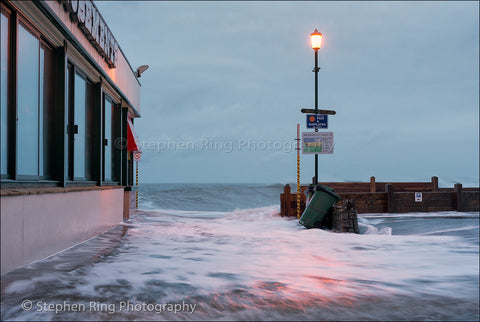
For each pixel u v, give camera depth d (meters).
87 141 9.86
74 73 8.43
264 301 4.64
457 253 8.39
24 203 5.52
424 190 21.94
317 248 8.91
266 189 51.53
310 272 6.30
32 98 6.47
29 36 6.34
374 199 19.09
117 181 13.80
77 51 8.30
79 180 8.84
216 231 11.79
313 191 13.83
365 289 5.29
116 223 11.96
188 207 36.91
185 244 8.84
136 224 12.80
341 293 5.06
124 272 5.81
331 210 13.37
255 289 5.13
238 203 42.38
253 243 9.36
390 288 5.38
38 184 6.50
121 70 13.02
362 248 9.02
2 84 5.46
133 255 7.21
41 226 6.10
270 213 18.20
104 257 6.86
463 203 19.88
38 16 6.35
